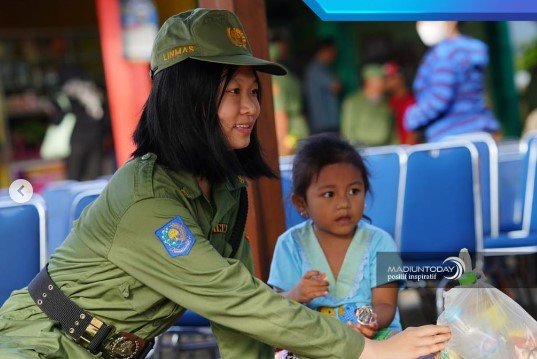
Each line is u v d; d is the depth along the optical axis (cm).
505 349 385
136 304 398
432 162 771
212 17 396
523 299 809
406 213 775
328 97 1608
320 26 1833
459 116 1130
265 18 545
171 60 392
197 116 390
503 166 928
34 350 388
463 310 393
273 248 557
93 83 1617
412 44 1805
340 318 487
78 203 691
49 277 407
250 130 404
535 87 1809
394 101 1661
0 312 412
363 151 535
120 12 1212
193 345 786
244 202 438
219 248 424
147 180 394
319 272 477
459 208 769
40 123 1600
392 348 384
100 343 401
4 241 601
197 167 396
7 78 1588
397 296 489
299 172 508
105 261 397
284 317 381
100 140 1600
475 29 1798
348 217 498
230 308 384
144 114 408
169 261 387
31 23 1382
